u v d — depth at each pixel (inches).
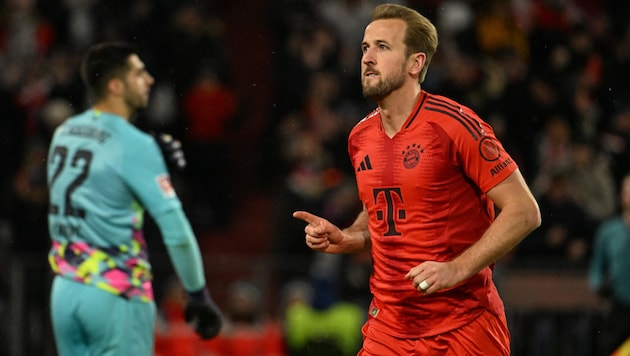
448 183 665.0
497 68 1983.3
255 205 2043.6
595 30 2207.2
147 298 784.3
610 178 1777.8
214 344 1285.7
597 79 2100.1
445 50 2015.3
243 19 2374.5
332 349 1305.4
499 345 687.1
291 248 1665.8
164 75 1936.5
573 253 1622.8
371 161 688.4
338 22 2121.1
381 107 679.7
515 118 1920.5
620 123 1936.5
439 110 665.6
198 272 797.2
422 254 673.6
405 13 676.1
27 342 1450.5
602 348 1510.8
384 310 698.8
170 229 776.3
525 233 640.4
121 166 768.9
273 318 1526.8
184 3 2025.1
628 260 1315.2
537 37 2108.8
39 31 1950.1
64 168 783.7
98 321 759.7
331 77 2006.6
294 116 1959.9
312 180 1722.4
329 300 1347.2
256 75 2288.4
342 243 708.7
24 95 1812.3
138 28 1957.4
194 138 1929.1
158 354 1275.8
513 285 1529.3
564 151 1830.7
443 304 676.7
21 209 1626.5
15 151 1793.8
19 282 1454.2
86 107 1818.4
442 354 679.1
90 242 769.6
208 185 1934.1
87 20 1972.2
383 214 686.5
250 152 2138.3
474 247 636.1
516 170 653.3
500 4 2092.8
